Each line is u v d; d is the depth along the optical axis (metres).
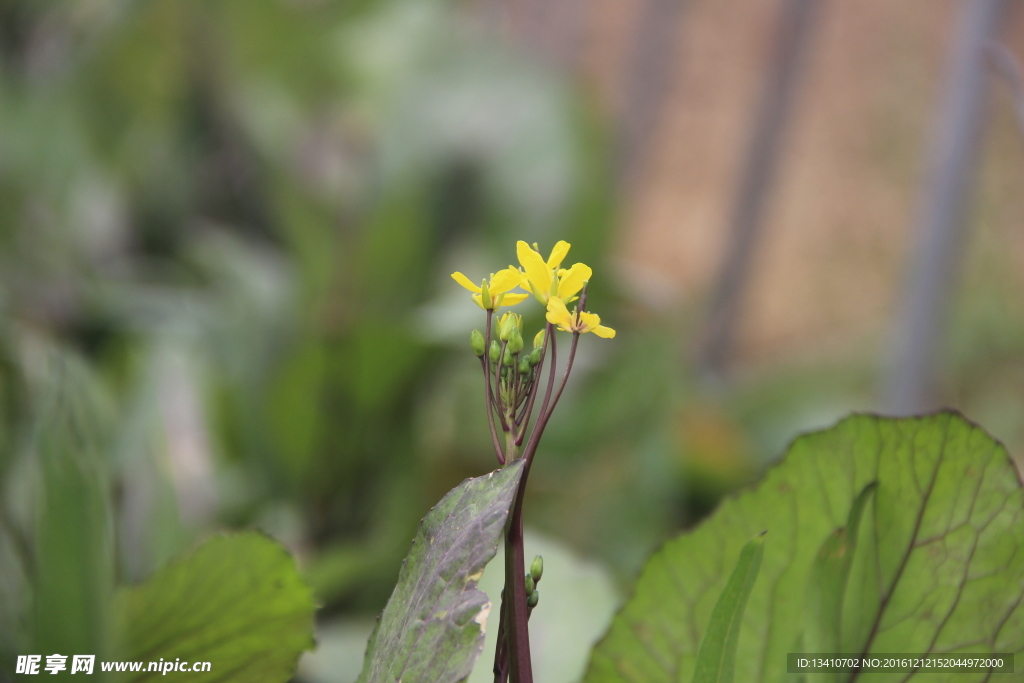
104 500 0.87
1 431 0.96
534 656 0.96
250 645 0.89
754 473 2.65
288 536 2.09
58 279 2.31
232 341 2.21
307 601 0.89
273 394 2.07
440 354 2.11
